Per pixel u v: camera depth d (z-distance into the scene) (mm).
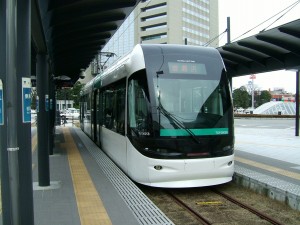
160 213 6379
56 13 9734
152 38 96562
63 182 8836
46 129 8492
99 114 15617
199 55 9648
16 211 3902
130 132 9500
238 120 48844
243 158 12836
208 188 9938
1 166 4508
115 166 10992
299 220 7242
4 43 4418
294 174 9852
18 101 4426
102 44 15836
